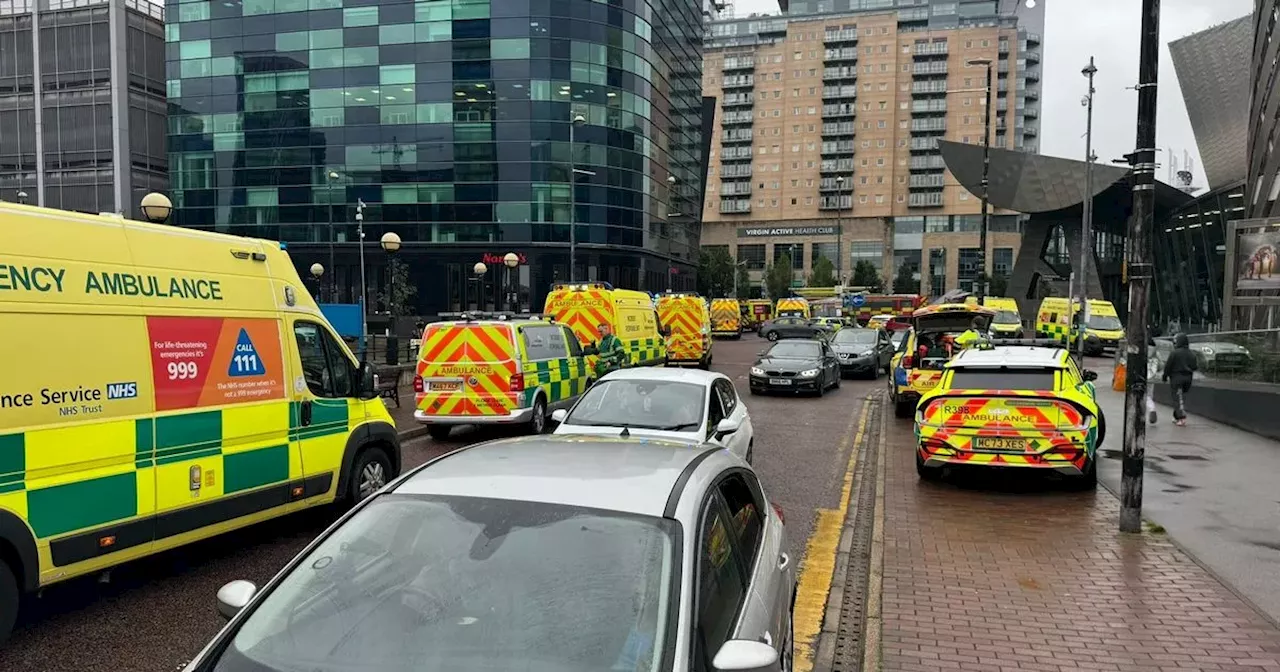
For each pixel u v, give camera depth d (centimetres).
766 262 12000
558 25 5025
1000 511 748
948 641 449
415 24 5059
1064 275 7544
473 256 5100
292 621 227
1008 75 11094
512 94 5028
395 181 5112
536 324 1231
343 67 5119
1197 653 431
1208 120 6334
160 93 5594
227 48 5212
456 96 5053
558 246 5078
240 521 564
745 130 12056
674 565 232
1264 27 3125
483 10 5012
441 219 5094
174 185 5284
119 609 495
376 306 5097
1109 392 1839
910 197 11381
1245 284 1595
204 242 554
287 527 679
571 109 5066
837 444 1175
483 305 5059
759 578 296
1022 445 798
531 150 5031
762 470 977
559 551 238
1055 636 455
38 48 5362
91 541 452
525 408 1138
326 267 5209
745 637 247
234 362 562
